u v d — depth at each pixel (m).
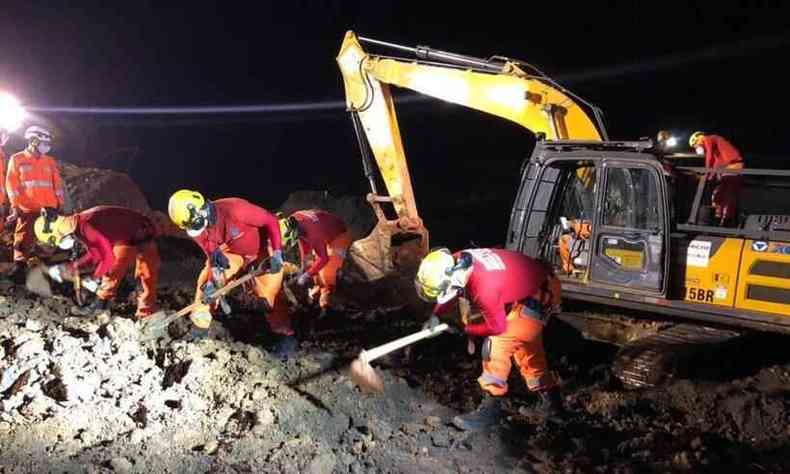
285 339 5.80
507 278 4.31
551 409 4.81
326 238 6.58
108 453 3.97
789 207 7.43
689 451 4.42
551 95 7.00
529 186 6.58
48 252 7.89
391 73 7.55
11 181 7.46
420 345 6.59
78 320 5.66
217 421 4.44
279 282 5.61
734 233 5.62
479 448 4.42
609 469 4.19
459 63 7.39
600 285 6.16
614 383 5.91
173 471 3.86
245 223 5.29
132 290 7.50
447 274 4.20
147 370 4.89
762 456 4.51
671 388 5.55
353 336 6.67
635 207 6.09
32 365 4.62
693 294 5.80
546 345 6.98
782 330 5.41
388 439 4.46
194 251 10.12
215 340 5.68
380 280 8.30
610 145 6.14
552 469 4.20
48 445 3.96
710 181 6.64
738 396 5.34
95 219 5.64
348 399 4.89
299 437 4.34
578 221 6.62
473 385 5.64
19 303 6.10
